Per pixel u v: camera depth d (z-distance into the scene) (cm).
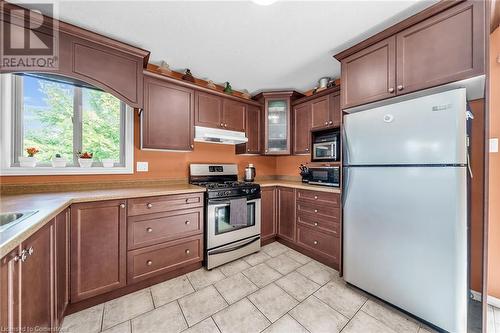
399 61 151
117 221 165
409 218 142
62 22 147
